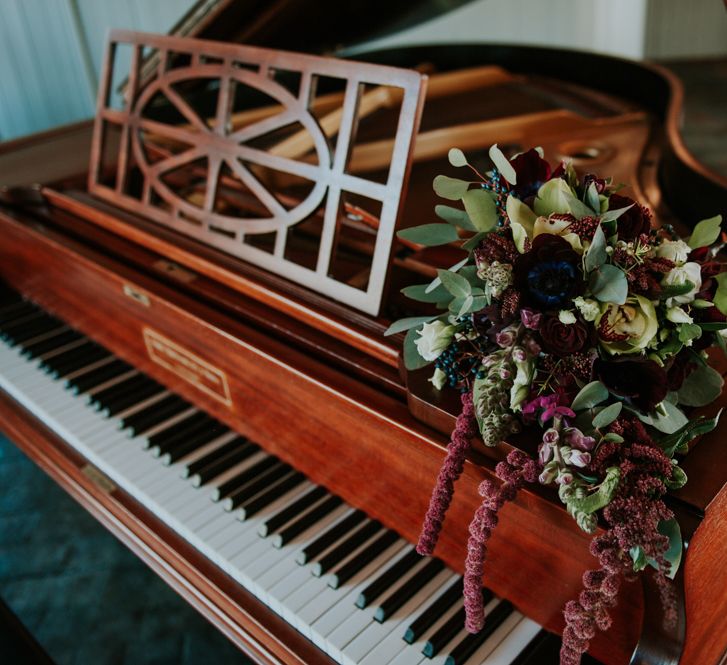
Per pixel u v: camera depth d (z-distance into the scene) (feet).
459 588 4.32
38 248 6.64
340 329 4.49
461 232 5.20
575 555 3.65
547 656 4.00
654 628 3.38
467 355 3.55
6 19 15.16
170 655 7.20
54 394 6.36
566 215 3.24
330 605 4.38
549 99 9.19
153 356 6.04
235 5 7.23
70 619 7.61
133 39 5.88
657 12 18.58
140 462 5.55
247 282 5.00
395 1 8.45
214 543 4.83
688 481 3.27
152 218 5.82
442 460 3.88
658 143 7.30
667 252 3.23
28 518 8.88
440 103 9.14
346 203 5.21
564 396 3.22
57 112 16.60
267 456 5.37
